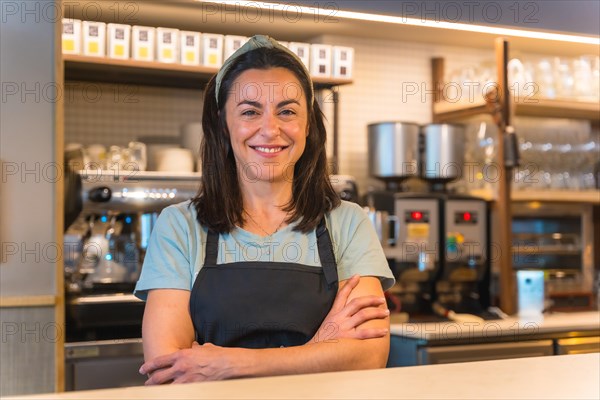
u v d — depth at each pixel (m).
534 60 5.77
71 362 3.55
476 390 1.26
